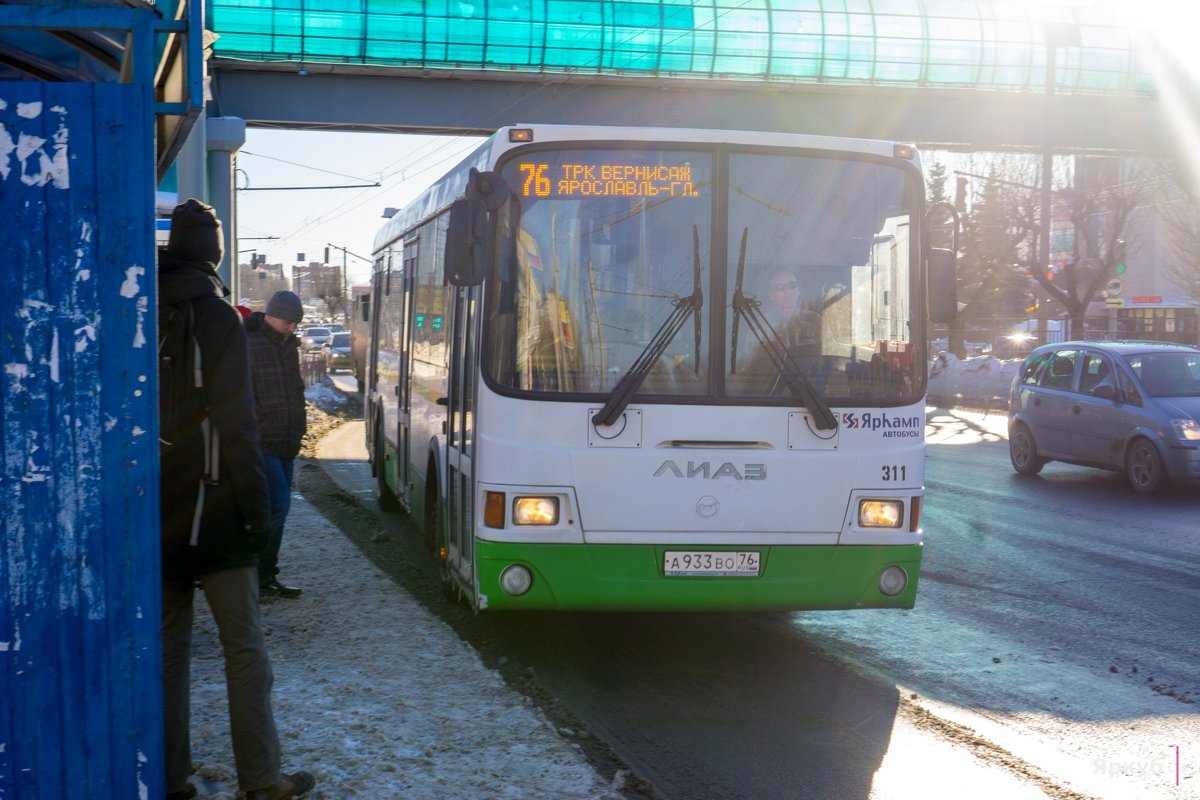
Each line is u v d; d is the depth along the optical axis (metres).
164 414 4.49
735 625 8.65
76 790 4.04
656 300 7.20
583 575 7.04
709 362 7.17
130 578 4.04
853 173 7.45
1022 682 7.18
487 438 7.11
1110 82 33.62
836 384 7.27
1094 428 16.39
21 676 3.99
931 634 8.37
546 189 7.21
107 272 4.00
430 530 9.80
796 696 6.86
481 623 8.53
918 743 6.03
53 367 3.98
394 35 28.55
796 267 7.32
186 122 4.82
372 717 5.86
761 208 7.33
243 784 4.65
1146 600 9.46
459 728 5.74
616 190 7.24
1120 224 42.75
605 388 7.11
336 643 7.34
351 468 19.48
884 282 7.43
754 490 7.13
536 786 5.04
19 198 3.95
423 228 10.89
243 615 4.64
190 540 4.51
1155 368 16.14
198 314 4.51
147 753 4.07
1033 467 17.72
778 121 31.67
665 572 7.07
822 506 7.19
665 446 7.09
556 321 7.14
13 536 3.97
